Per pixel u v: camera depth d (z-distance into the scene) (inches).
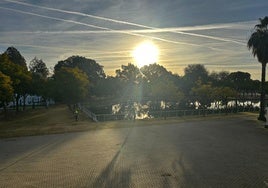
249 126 1370.6
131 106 3282.5
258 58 1815.9
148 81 4453.7
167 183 518.6
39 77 3782.0
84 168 629.0
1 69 2317.9
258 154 758.5
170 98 3142.2
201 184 511.2
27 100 4667.8
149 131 1203.9
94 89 4813.0
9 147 895.1
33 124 1684.3
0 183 533.0
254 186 500.4
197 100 3122.5
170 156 738.2
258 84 4849.9
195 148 841.5
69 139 1023.0
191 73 5029.5
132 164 659.4
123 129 1270.9
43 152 807.7
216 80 4963.1
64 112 2632.9
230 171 593.9
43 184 522.9
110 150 821.2
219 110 2384.4
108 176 567.2
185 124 1443.2
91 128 1290.6
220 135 1090.7
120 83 4830.2
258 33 1806.1
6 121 2046.0
